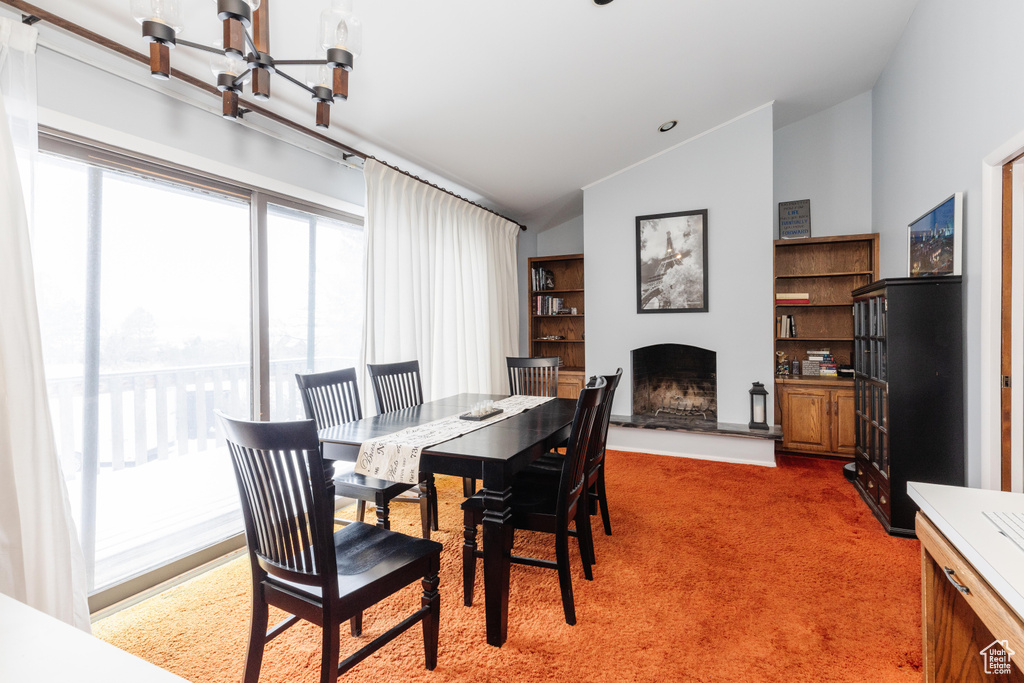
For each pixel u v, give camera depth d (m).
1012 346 2.26
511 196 4.74
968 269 2.53
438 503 3.21
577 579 2.21
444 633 1.81
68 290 2.03
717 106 4.00
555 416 2.47
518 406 2.78
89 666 0.54
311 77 1.53
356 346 3.53
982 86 2.37
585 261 4.91
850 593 2.06
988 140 2.32
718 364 4.40
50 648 0.58
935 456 2.60
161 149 2.19
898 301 2.66
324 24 1.36
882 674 1.56
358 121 2.90
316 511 1.22
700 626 1.84
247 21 1.20
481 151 3.69
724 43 3.17
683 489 3.44
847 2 3.08
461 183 4.19
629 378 4.72
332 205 3.21
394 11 2.16
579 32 2.68
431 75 2.66
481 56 2.63
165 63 1.23
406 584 1.48
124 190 2.22
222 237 2.64
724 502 3.17
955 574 1.05
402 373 3.15
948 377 2.59
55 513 1.61
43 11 1.69
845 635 1.77
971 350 2.51
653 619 1.88
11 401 1.52
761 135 4.22
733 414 4.35
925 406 2.62
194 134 2.30
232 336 2.68
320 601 1.28
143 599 2.06
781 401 4.35
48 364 1.98
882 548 2.48
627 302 4.74
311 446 1.20
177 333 2.43
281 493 1.29
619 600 2.02
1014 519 1.09
